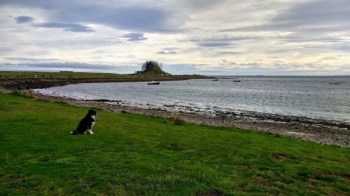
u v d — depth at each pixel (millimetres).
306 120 49031
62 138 20203
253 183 13664
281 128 40250
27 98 47875
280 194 12562
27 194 11500
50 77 185250
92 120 22172
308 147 22609
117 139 20672
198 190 12391
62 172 13750
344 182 14641
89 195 11609
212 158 17219
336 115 56031
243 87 172375
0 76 158750
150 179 13148
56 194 11609
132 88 140250
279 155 18953
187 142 20781
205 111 58531
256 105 72750
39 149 17375
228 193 12250
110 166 14766
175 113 51625
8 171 13773
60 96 81812
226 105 71750
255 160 17250
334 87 177125
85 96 89438
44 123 25344
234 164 16344
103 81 199375
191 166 15312
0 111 31500
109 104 64875
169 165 15305
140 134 22906
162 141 20703
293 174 15258
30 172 13703
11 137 19844
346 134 36969
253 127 39875
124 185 12609
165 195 11812
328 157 19484
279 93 119875
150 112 51562
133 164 15148
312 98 94750
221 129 30094
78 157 16047
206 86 176375
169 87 155500
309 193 12961
